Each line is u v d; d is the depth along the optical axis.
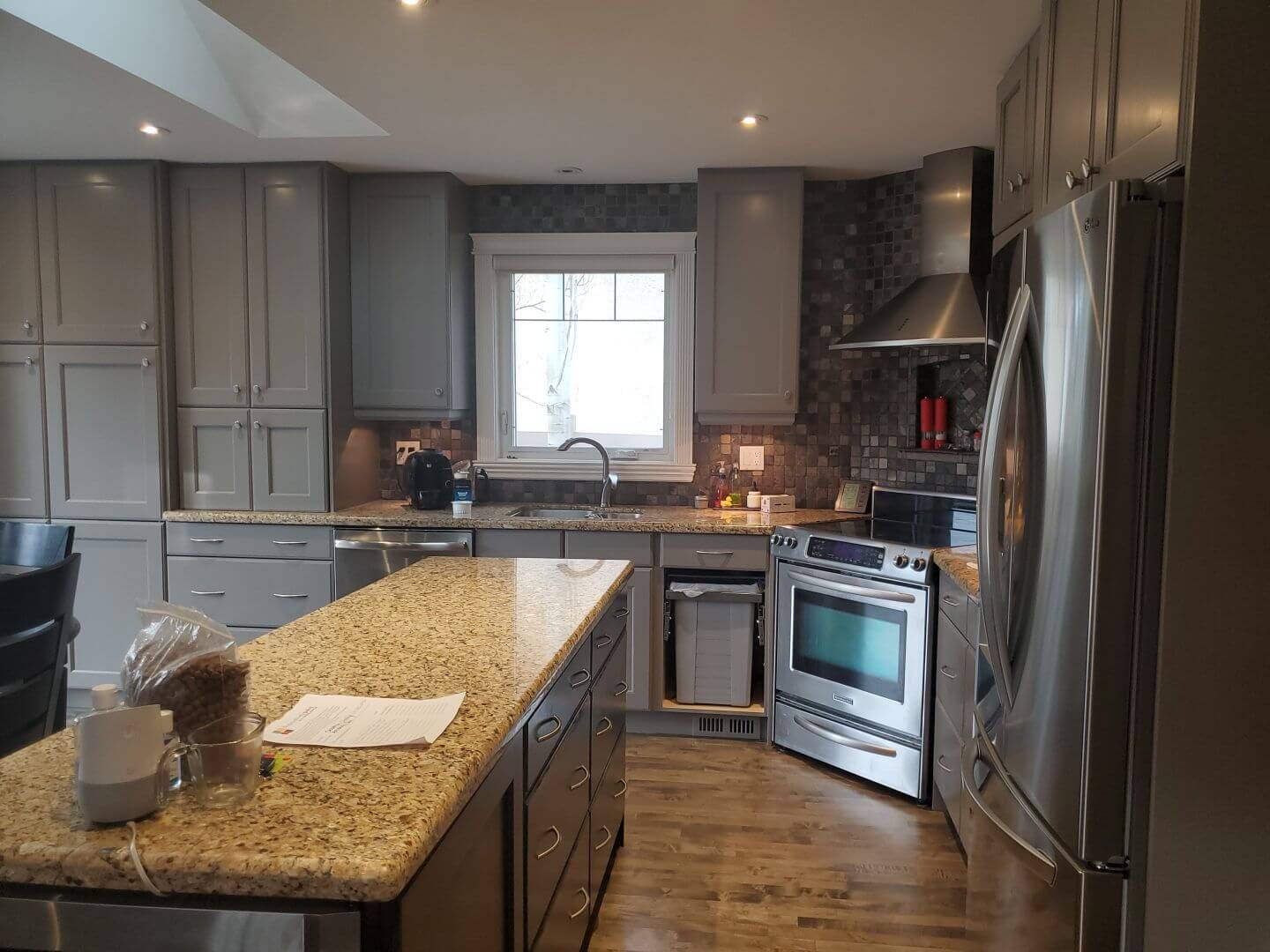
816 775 3.29
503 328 4.27
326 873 0.90
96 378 3.83
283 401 3.85
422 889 1.03
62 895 0.95
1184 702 1.44
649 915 2.35
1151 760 1.46
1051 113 2.12
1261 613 1.42
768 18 2.33
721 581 3.64
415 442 4.37
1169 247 1.41
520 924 1.49
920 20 2.33
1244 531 1.42
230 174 3.80
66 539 2.52
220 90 3.19
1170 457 1.41
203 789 1.03
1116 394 1.43
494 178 4.05
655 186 4.12
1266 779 1.44
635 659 3.66
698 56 2.59
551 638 1.80
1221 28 1.35
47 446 3.86
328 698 1.41
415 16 2.33
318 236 3.79
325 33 2.44
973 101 2.96
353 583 3.78
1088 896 1.50
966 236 3.46
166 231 3.82
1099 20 1.78
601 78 2.77
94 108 3.07
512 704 1.40
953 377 3.67
